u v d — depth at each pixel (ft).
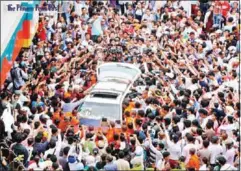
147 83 147.74
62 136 127.03
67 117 132.87
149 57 158.71
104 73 151.43
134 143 123.54
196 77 149.28
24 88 148.56
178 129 127.13
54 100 139.54
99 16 177.17
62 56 160.25
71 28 173.17
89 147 124.57
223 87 147.02
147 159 124.06
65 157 121.80
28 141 124.88
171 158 122.42
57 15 175.83
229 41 169.99
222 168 119.34
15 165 122.52
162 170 118.42
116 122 133.90
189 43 167.32
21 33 161.17
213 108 135.54
